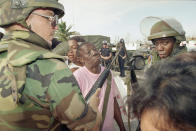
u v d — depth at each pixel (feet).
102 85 5.42
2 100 3.04
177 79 1.27
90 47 5.82
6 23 3.59
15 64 3.06
